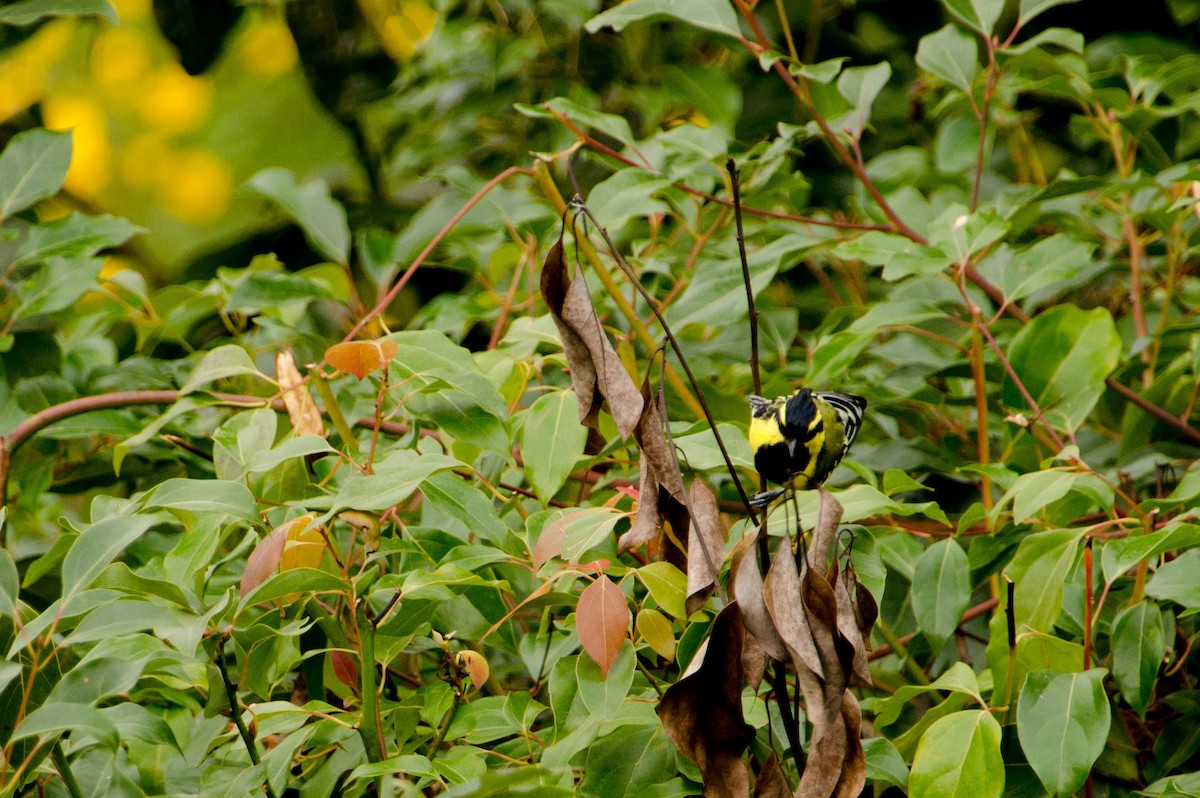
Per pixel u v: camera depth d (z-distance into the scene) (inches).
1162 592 170.2
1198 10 343.0
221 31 413.4
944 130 315.9
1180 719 198.7
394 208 397.4
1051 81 269.1
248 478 197.6
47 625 147.7
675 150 263.7
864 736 195.0
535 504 231.0
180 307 284.2
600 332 152.8
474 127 396.8
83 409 221.9
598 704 152.5
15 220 299.0
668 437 152.5
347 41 425.4
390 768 148.5
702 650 142.2
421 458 170.9
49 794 171.2
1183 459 249.9
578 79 377.4
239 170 482.0
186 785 180.1
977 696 167.3
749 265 242.5
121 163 478.0
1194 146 327.9
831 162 381.4
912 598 196.4
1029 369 226.1
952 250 225.1
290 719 172.4
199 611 159.5
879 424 284.7
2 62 378.9
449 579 161.0
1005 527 205.3
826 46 395.5
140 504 174.4
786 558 140.5
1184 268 312.5
